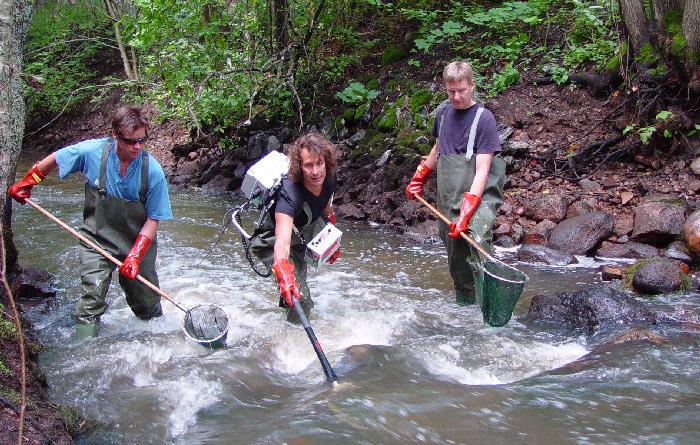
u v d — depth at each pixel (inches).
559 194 315.0
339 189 381.1
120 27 592.7
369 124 411.8
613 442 142.8
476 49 413.4
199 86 420.8
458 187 213.3
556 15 414.3
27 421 138.6
